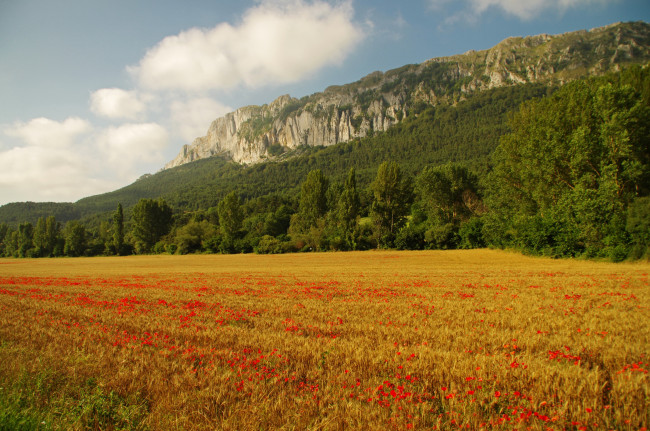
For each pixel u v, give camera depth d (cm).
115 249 10475
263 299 1883
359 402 576
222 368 750
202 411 560
